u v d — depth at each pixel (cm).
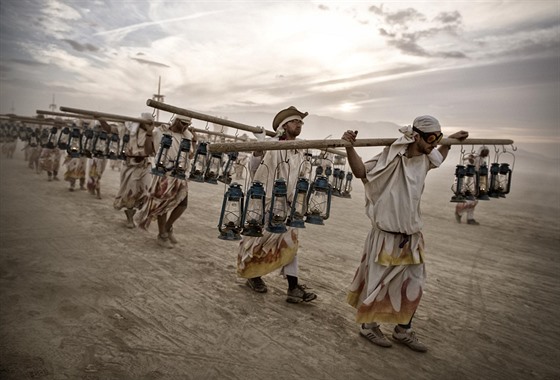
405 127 329
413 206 325
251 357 316
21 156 1839
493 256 748
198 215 896
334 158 657
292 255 422
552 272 654
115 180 1384
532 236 1004
